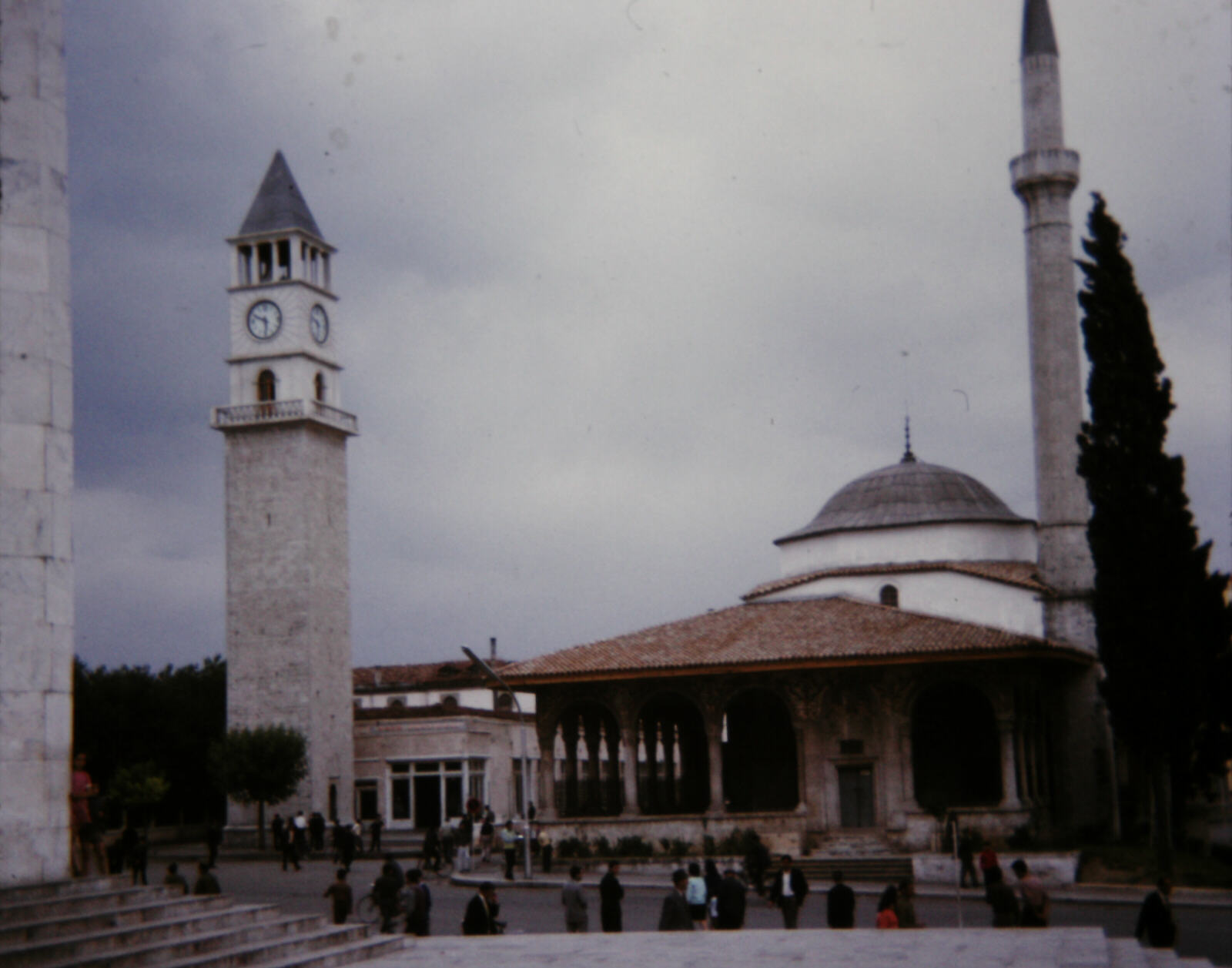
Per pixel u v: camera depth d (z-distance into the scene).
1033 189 61.84
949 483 68.38
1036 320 61.97
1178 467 49.75
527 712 105.88
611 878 29.98
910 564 64.88
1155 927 24.61
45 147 21.06
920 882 51.03
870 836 55.25
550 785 59.44
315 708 83.38
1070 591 60.62
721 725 57.75
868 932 27.02
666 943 25.12
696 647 58.94
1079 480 61.38
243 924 21.95
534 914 41.44
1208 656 52.97
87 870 23.36
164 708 88.56
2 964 16.88
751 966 21.48
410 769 88.19
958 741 59.34
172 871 31.34
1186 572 49.12
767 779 62.69
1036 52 62.09
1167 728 48.56
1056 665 59.03
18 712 19.95
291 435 85.56
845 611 60.88
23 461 20.41
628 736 58.62
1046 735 60.75
